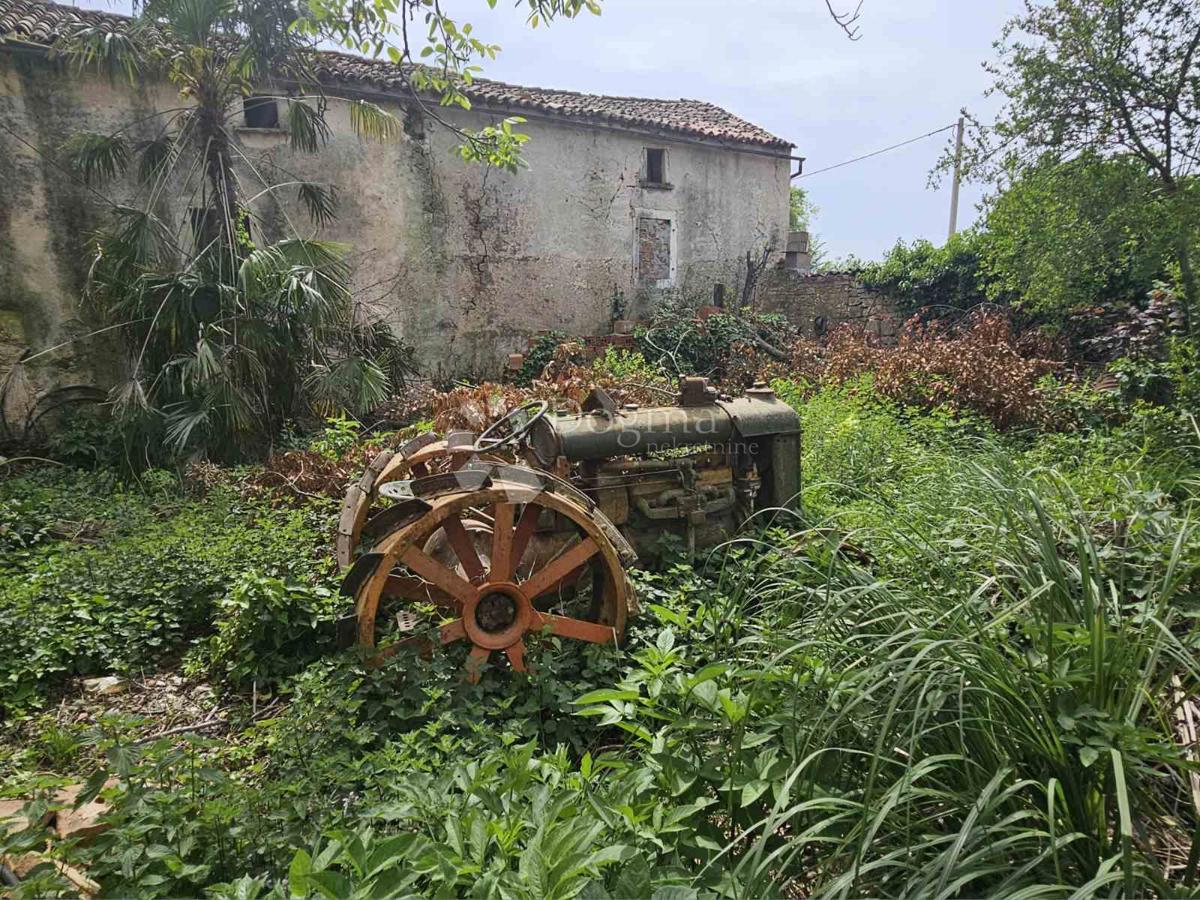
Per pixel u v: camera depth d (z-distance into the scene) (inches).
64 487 239.3
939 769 77.4
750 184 542.3
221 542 165.9
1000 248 304.8
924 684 71.2
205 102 297.6
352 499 145.8
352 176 388.2
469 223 427.8
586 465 146.4
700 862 73.2
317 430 298.5
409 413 302.2
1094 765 69.6
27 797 92.5
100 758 108.2
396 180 401.4
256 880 67.1
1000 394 263.1
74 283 322.3
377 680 111.9
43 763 108.2
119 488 242.1
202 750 105.7
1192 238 226.5
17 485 236.1
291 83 354.0
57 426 316.2
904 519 117.7
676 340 434.3
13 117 308.0
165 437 263.7
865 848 60.2
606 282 483.8
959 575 101.8
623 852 65.0
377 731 105.9
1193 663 76.2
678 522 152.9
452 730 107.5
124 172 329.1
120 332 291.3
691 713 85.0
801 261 557.0
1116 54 235.6
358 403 295.7
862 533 116.1
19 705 123.5
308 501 210.2
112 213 313.7
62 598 148.1
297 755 95.8
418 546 119.0
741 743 77.7
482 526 142.6
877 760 64.7
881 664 75.0
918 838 71.4
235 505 200.8
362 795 92.1
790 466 158.6
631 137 482.0
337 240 387.5
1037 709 73.7
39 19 331.0
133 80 299.4
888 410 257.1
